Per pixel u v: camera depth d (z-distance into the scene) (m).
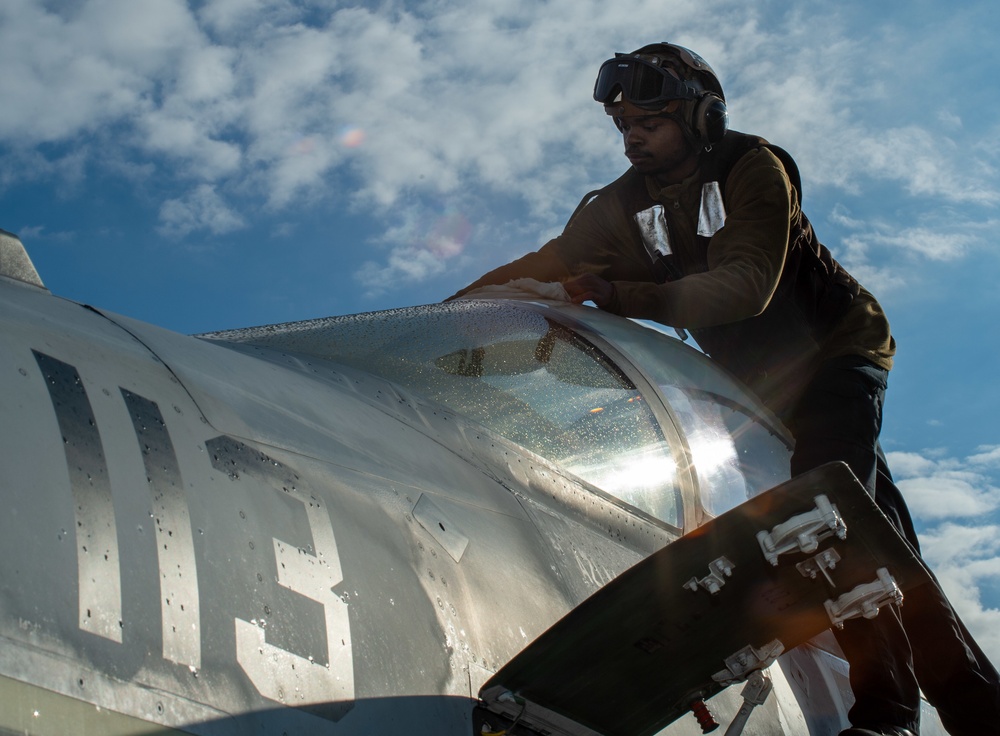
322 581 1.91
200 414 1.98
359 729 1.81
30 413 1.63
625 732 2.44
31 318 1.91
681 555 2.03
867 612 2.25
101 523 1.59
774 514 2.04
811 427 3.66
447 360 3.13
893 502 3.96
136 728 1.48
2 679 1.36
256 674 1.69
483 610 2.25
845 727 3.30
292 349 2.93
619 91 4.20
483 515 2.52
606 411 3.30
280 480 2.01
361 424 2.48
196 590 1.67
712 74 4.32
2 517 1.47
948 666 3.05
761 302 3.86
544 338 3.45
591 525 2.90
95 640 1.49
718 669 2.34
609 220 4.60
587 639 2.08
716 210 4.24
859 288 4.23
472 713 2.09
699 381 3.77
